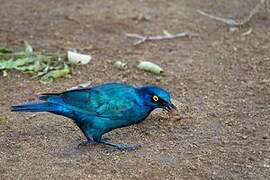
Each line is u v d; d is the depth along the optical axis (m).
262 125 11.64
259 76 13.85
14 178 9.83
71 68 14.21
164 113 11.93
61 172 9.98
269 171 10.12
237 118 11.91
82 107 10.34
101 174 9.92
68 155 10.55
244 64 14.50
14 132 11.36
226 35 16.30
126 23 17.12
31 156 10.52
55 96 10.38
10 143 10.97
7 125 11.61
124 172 9.99
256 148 10.84
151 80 13.71
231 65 14.46
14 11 17.98
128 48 15.52
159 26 16.94
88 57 14.56
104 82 13.62
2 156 10.52
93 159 10.40
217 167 10.22
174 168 10.15
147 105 10.43
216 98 12.79
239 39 16.00
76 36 16.20
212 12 17.94
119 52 15.25
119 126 10.55
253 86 13.33
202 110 12.24
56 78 13.72
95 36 16.25
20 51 15.09
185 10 18.16
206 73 14.03
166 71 14.16
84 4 18.62
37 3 18.70
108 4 18.61
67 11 18.00
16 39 15.95
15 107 10.23
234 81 13.62
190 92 13.09
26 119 11.86
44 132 11.36
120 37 16.20
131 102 10.40
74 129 11.48
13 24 16.97
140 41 15.84
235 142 11.04
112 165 10.21
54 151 10.69
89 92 10.46
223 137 11.22
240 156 10.58
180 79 13.73
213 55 15.05
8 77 13.80
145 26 16.94
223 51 15.27
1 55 14.70
